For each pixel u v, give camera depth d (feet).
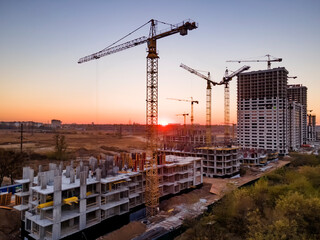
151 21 309.63
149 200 263.70
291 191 256.93
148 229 224.12
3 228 213.46
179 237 214.48
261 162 561.43
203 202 298.35
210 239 200.54
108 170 234.58
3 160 355.56
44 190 176.65
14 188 290.35
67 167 218.79
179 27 292.81
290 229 175.94
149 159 287.28
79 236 190.70
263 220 203.31
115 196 228.84
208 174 450.30
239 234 212.43
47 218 179.11
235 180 427.33
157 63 296.30
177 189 320.29
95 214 211.20
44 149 652.48
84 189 194.39
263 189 275.59
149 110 293.64
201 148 470.39
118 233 210.38
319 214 195.31
